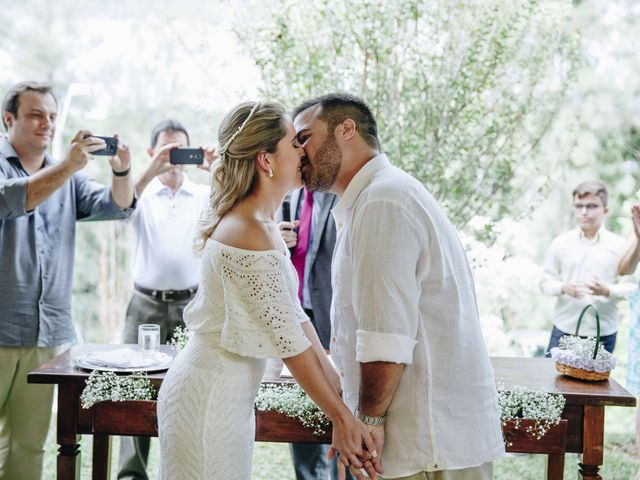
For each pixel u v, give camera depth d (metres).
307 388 2.10
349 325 2.16
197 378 2.13
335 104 2.19
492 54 5.11
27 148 3.58
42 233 3.51
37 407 3.50
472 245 4.18
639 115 6.88
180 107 7.32
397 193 2.04
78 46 7.70
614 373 5.77
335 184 2.22
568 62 5.62
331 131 2.17
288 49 5.01
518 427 2.57
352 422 2.07
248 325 2.08
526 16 5.09
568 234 4.63
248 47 5.19
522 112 5.39
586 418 2.61
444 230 2.12
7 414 3.52
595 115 6.91
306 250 3.52
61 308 3.60
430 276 2.07
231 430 2.13
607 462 4.27
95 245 7.34
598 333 2.78
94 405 2.68
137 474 3.53
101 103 7.51
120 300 7.34
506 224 4.58
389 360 1.97
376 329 1.98
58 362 2.86
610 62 6.98
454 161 5.18
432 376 2.07
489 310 5.82
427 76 5.11
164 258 3.92
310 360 2.09
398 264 1.99
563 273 4.56
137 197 3.79
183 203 4.00
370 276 1.99
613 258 4.46
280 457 4.39
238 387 2.14
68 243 3.65
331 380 2.43
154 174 3.81
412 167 5.02
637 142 6.93
